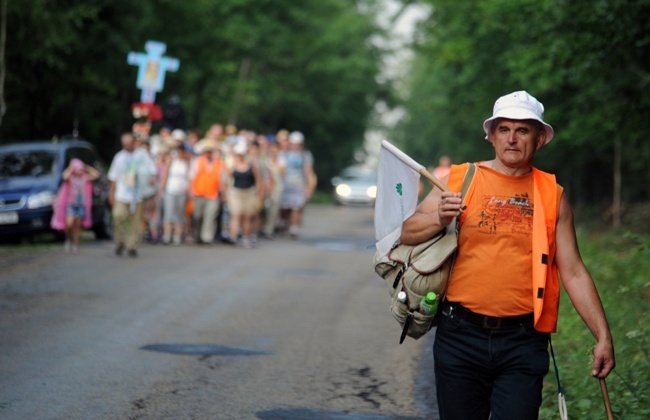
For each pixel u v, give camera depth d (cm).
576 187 8069
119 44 5406
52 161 3900
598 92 3659
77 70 5384
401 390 1558
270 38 8881
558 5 3278
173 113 5203
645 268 3016
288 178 4766
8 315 2133
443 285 905
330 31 11869
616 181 6131
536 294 884
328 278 3022
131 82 5678
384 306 2452
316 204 10181
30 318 2102
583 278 904
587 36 3319
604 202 7944
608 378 1531
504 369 900
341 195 9650
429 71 7981
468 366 903
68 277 2784
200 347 1850
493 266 895
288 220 5000
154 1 6025
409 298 909
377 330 2103
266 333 2023
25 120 5481
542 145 919
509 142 897
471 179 909
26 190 3762
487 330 897
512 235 895
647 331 1728
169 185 3969
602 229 6331
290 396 1498
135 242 3447
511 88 5819
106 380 1558
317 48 11819
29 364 1661
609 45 3247
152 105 4662
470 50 5828
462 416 913
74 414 1350
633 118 3628
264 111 11738
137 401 1432
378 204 934
